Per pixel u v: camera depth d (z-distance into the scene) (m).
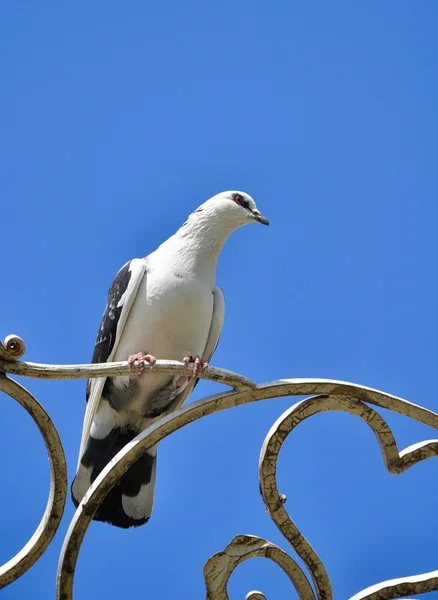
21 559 4.66
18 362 4.75
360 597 4.92
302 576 4.93
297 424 5.16
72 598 4.63
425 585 4.96
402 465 5.25
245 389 5.09
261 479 5.09
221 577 4.85
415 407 5.26
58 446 4.74
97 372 4.98
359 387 5.20
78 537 4.67
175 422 4.92
